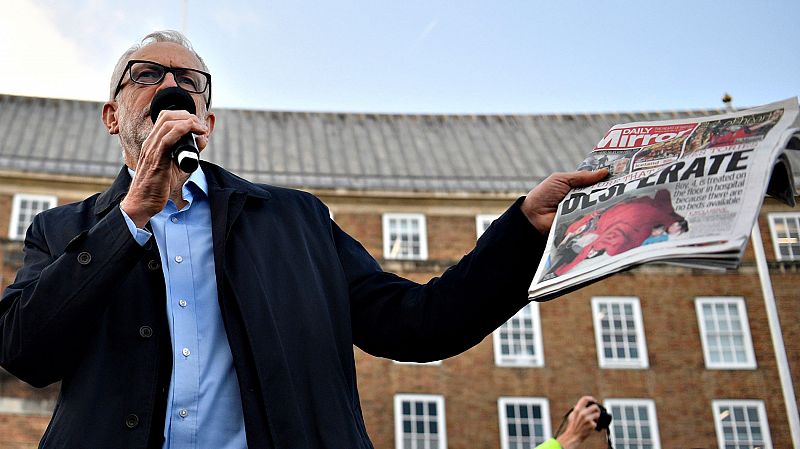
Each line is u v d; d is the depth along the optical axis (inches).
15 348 71.7
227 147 1133.1
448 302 85.3
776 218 1026.7
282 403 72.1
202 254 81.4
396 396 960.3
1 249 957.2
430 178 1082.7
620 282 1017.5
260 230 84.2
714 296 1011.3
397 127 1219.9
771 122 72.2
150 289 76.8
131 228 73.9
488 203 1050.1
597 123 1243.8
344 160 1122.0
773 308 793.6
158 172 74.9
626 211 74.0
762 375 981.8
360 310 90.3
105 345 73.7
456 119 1250.0
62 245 83.5
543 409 970.1
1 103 1119.0
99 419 70.2
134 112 88.4
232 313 75.6
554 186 84.0
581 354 992.2
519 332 999.0
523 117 1256.2
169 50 92.4
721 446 959.0
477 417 962.7
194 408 73.3
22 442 853.8
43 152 1032.2
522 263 84.0
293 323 78.0
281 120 1214.3
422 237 1031.6
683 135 79.5
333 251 89.9
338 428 74.9
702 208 67.7
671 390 981.8
